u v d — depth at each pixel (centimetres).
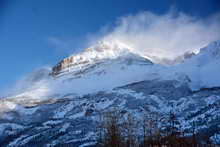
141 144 15788
